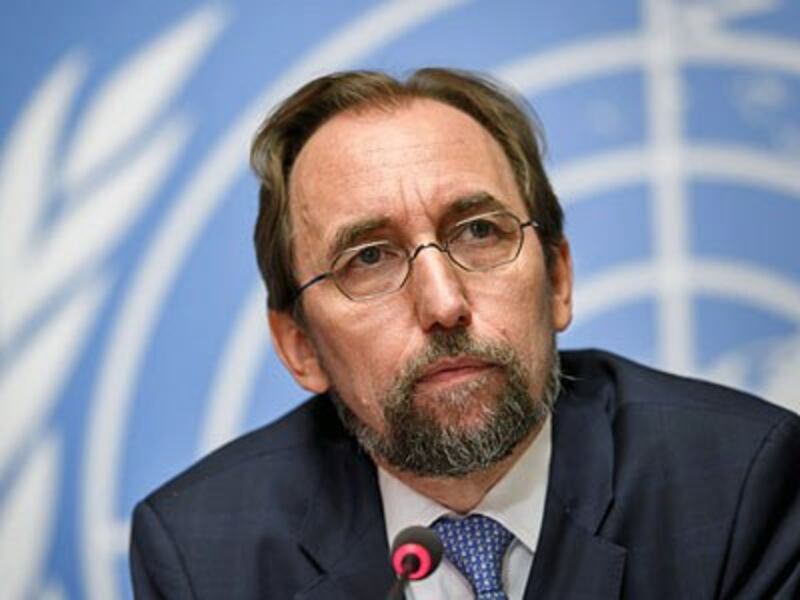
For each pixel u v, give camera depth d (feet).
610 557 13.42
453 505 13.79
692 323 21.04
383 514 14.42
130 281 21.79
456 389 12.60
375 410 13.23
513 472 13.79
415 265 12.84
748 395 15.30
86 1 21.99
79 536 21.54
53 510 21.54
